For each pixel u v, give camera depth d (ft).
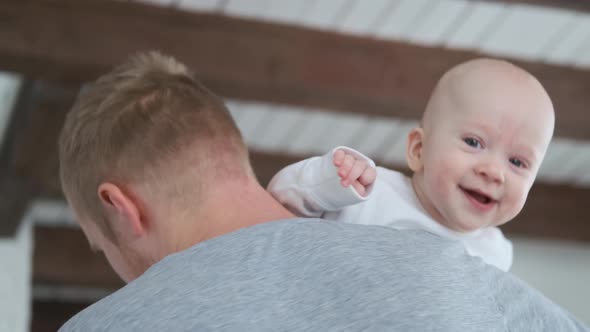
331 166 5.07
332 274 3.91
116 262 4.80
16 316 20.12
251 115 21.62
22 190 19.86
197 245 4.07
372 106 18.26
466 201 5.50
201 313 3.79
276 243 4.03
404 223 5.71
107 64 16.31
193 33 17.15
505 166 5.49
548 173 25.72
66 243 23.27
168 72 4.73
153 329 3.78
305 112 21.53
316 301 3.83
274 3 17.88
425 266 3.99
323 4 18.24
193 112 4.53
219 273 3.92
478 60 5.92
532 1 18.60
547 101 5.64
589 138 19.97
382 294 3.84
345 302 3.82
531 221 25.25
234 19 17.52
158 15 16.99
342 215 5.64
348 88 17.92
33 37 16.02
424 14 18.84
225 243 4.04
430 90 18.48
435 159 5.65
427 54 18.83
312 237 4.06
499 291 4.04
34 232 23.13
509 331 3.91
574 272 27.09
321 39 18.01
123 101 4.58
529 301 4.05
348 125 22.26
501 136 5.50
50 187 20.08
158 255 4.47
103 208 4.58
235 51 17.30
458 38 19.60
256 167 22.43
